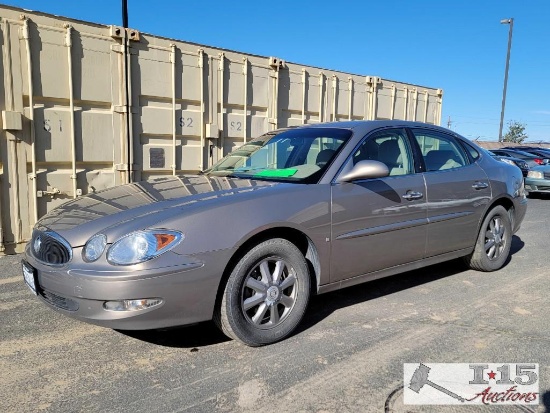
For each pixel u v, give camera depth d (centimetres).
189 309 285
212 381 276
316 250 338
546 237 712
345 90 888
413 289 445
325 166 361
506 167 519
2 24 500
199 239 285
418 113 1068
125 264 269
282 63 771
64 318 368
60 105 554
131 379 278
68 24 548
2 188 519
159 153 645
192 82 668
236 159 441
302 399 258
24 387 268
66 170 566
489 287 455
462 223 451
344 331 348
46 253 295
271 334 321
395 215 385
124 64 597
